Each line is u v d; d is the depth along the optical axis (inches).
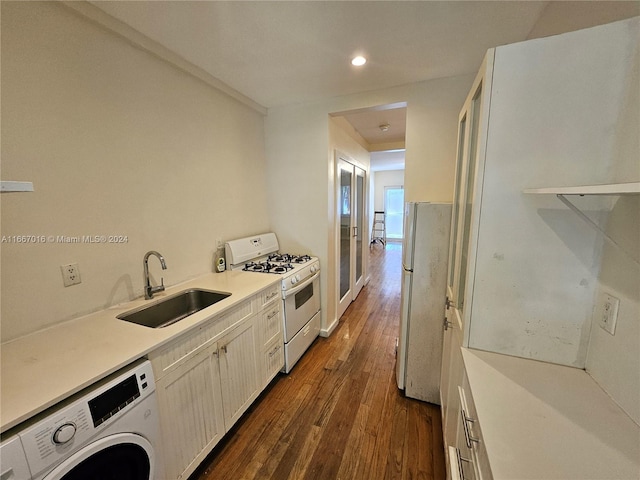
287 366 90.5
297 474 58.1
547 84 35.4
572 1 44.4
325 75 81.7
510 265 40.0
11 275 45.2
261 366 77.7
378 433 68.0
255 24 57.5
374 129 147.3
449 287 67.5
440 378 75.1
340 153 121.4
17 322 46.2
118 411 38.8
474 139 47.9
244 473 58.4
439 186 87.4
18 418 29.7
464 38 63.5
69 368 38.7
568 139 35.4
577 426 29.0
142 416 42.4
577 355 38.8
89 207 55.3
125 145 61.3
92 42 54.2
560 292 38.4
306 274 98.1
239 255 93.1
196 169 80.6
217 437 61.5
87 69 53.7
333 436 67.3
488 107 37.9
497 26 59.1
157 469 45.4
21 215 45.8
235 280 80.9
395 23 57.8
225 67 76.6
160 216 70.5
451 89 83.4
